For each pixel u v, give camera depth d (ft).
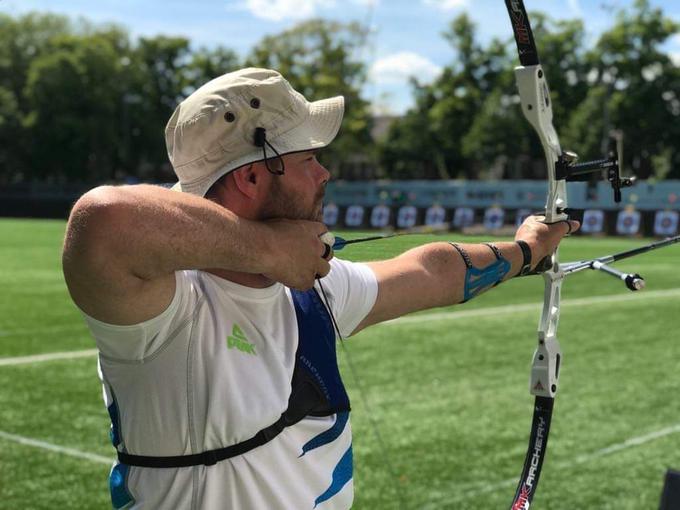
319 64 120.88
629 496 12.64
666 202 84.23
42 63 149.79
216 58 165.27
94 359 22.20
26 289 37.70
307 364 4.67
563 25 125.18
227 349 4.35
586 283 39.93
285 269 4.14
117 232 3.67
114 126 154.71
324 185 4.69
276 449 4.44
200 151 4.39
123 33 170.60
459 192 100.73
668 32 119.44
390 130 146.30
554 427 16.29
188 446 4.34
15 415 16.81
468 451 14.76
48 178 156.76
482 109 129.80
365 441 15.35
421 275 5.46
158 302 4.05
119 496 4.60
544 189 95.30
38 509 12.09
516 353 23.18
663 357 22.80
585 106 119.75
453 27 130.41
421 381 19.92
